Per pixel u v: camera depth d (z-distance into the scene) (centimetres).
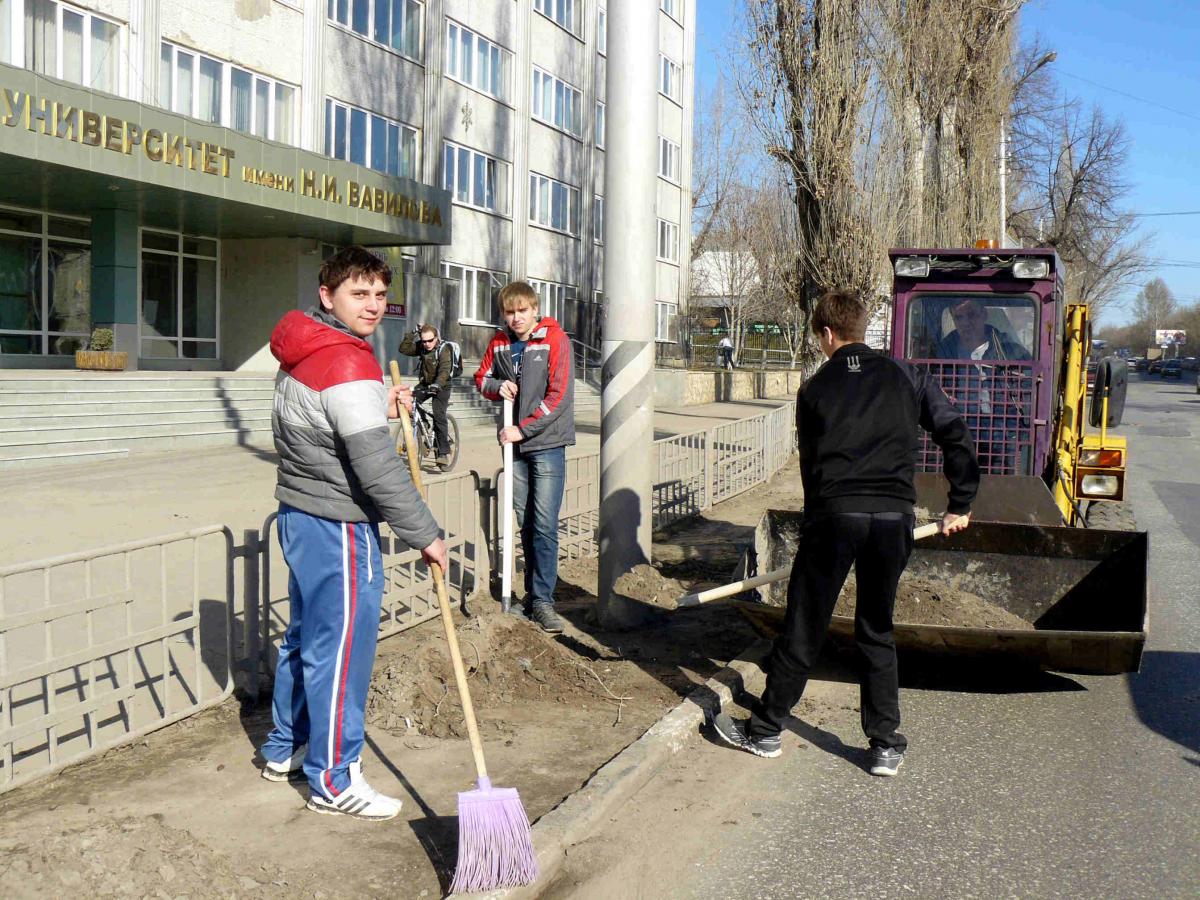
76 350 2194
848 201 1553
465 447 1786
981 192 2066
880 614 441
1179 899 343
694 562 863
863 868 362
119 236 2091
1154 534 1127
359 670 369
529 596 652
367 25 2608
